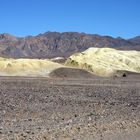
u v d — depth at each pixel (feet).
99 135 55.77
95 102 105.81
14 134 53.06
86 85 194.18
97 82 235.81
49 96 119.65
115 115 76.69
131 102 108.58
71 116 73.97
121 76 436.35
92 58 495.82
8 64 388.78
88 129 59.06
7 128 57.57
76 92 141.38
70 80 253.44
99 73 460.96
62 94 129.80
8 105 90.84
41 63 404.57
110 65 487.20
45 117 71.87
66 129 57.93
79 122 65.26
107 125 63.16
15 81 213.87
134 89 172.96
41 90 145.69
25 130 56.08
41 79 257.96
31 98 110.73
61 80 251.60
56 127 59.31
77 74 388.98
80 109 87.30
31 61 404.36
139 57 524.93
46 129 57.36
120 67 489.67
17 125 60.80
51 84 194.80
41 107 89.20
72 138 53.01
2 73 374.43
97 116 74.23
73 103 100.99
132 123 66.85
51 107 89.97
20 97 112.88
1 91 134.62
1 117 70.44
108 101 110.01
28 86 171.12
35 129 57.11
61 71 391.24
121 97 126.31
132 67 500.74
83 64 481.87
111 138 54.54
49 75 384.06
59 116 73.72
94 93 139.64
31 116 73.05
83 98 117.60
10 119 68.03
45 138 51.85
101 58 499.92
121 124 65.05
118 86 194.59
